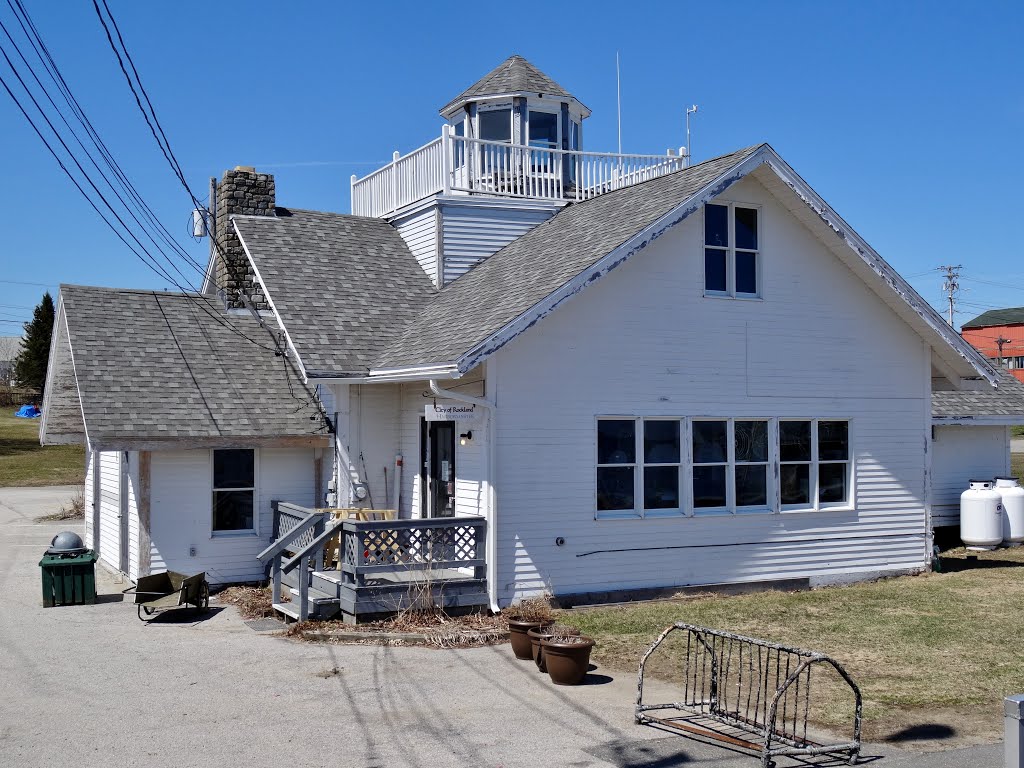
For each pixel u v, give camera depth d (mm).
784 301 16875
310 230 20109
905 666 11555
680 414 15969
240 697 10203
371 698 10180
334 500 16812
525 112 21703
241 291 19906
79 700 10086
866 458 17594
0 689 10508
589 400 15273
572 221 18484
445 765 8234
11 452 52938
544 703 10031
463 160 20859
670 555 15883
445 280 19703
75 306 18156
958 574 18250
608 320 15453
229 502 16703
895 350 17891
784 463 16984
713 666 9586
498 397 14617
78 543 15617
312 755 8469
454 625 13477
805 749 8289
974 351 17984
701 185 15500
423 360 14523
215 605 15133
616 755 8500
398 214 21266
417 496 16594
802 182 16297
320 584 14648
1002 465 22875
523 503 14766
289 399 17438
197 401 16641
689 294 16109
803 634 13227
